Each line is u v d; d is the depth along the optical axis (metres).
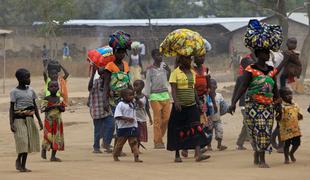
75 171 22.61
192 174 21.45
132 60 52.16
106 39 122.50
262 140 23.08
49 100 26.78
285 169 22.56
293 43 28.19
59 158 28.00
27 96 23.62
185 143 25.53
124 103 26.06
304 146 29.81
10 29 120.50
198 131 25.61
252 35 22.91
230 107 23.48
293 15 118.44
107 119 30.00
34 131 23.67
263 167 23.05
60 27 117.94
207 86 27.81
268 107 23.14
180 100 25.44
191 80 25.50
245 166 23.52
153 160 26.62
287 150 24.42
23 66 115.19
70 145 33.91
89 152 30.62
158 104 31.38
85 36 122.44
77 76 111.81
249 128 23.41
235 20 128.25
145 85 31.67
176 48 25.47
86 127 42.69
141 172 22.12
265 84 22.98
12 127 23.38
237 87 24.56
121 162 25.88
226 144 32.44
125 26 121.94
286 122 24.28
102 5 149.88
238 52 122.06
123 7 151.75
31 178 21.20
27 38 120.44
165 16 155.50
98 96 30.05
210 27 123.12
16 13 126.00
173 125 25.59
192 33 25.92
